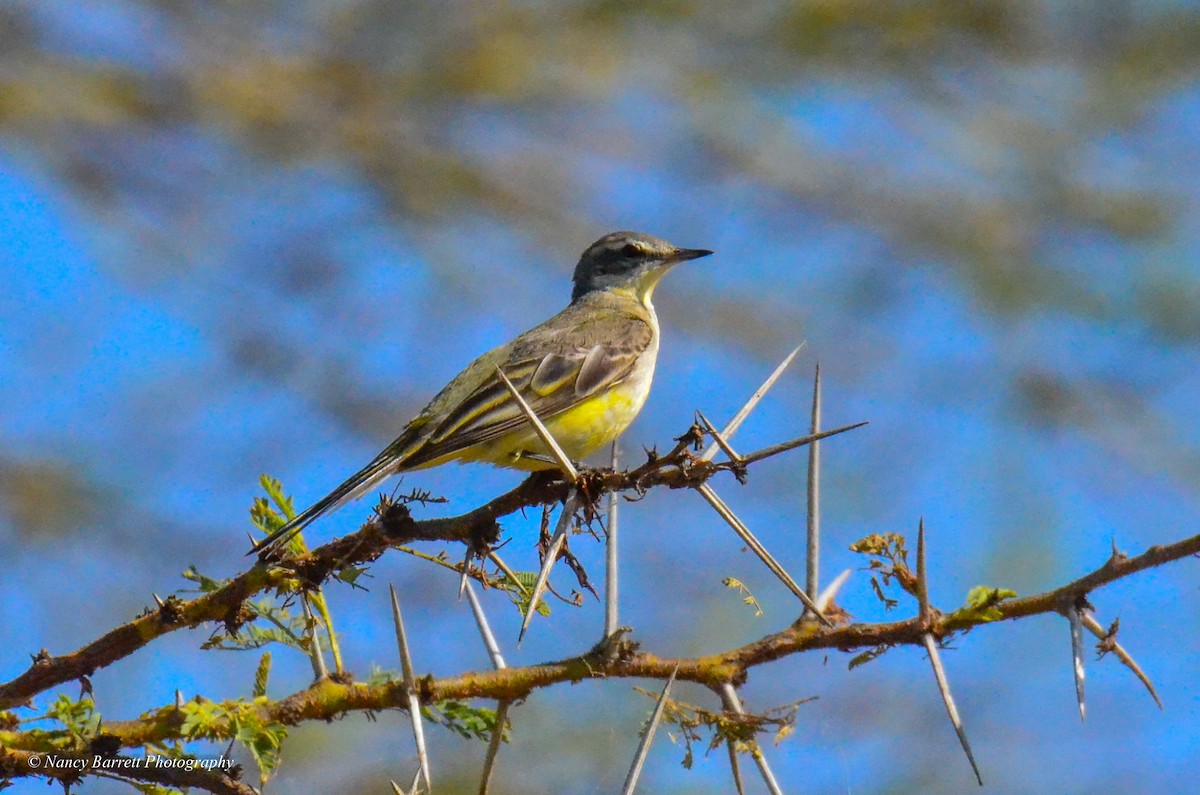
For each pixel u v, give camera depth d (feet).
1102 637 19.66
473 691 20.71
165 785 20.40
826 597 21.34
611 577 21.75
